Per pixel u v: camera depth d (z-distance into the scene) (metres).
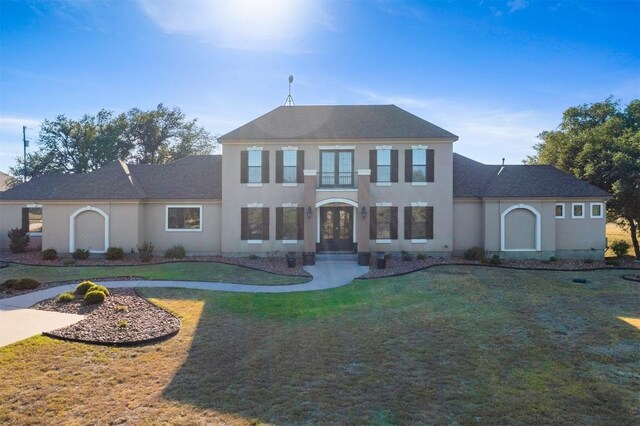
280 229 23.56
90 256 23.39
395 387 7.12
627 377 7.58
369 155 23.38
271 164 23.58
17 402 6.52
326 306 12.80
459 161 26.42
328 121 24.78
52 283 15.97
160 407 6.38
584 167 26.73
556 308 12.56
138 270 19.50
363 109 25.92
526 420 6.05
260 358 8.43
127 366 7.96
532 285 16.14
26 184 28.22
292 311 12.17
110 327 10.20
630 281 17.12
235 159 23.69
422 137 23.11
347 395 6.81
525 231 23.12
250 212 23.73
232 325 10.70
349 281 17.06
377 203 23.36
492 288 15.52
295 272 19.03
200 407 6.38
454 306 12.78
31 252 25.69
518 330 10.34
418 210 23.50
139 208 23.61
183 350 8.86
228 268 20.17
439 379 7.45
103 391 6.91
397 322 11.04
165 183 25.45
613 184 24.72
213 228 24.41
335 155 23.50
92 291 12.71
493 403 6.55
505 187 23.41
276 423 5.93
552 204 22.94
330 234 23.80
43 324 10.41
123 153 46.50
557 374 7.70
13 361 8.10
